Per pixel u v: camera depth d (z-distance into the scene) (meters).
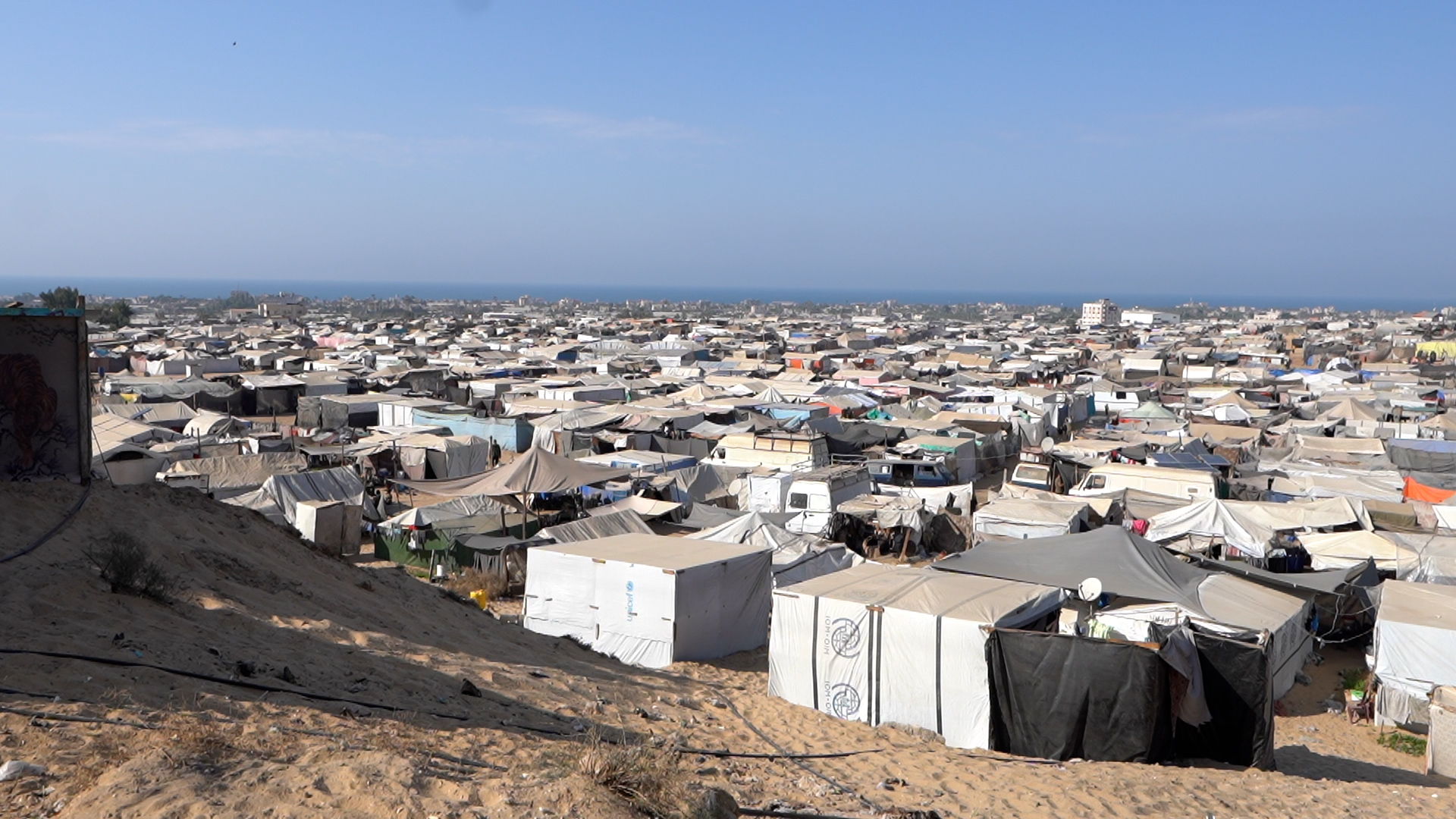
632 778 7.77
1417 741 19.23
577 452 51.03
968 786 12.13
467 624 17.23
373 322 196.00
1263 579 25.94
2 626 9.48
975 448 53.16
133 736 7.66
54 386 14.26
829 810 9.99
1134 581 21.12
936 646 15.54
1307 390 86.62
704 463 44.91
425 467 47.72
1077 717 14.38
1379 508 35.69
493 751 9.18
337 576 16.64
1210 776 13.59
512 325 194.12
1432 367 101.88
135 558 11.59
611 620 20.89
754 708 15.62
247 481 36.38
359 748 8.27
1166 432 55.84
